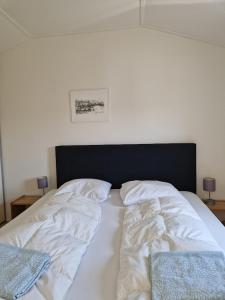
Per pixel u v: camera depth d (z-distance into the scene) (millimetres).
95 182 2582
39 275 1175
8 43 2789
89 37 2783
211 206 2537
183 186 2725
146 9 2234
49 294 1062
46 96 2926
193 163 2693
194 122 2715
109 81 2797
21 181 3098
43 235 1479
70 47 2824
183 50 2654
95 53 2791
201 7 2002
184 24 2363
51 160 3006
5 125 3045
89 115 2867
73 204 2021
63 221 1690
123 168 2801
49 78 2896
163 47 2682
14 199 3135
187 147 2678
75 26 2604
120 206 2270
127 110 2801
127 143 2838
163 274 1121
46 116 2955
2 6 2125
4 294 1042
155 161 2738
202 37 2525
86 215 1900
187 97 2697
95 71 2809
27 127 3006
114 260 1394
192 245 1349
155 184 2408
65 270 1227
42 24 2521
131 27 2686
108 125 2852
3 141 3072
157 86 2729
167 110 2740
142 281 1104
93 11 2287
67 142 2947
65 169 2895
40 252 1319
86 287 1164
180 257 1240
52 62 2871
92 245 1569
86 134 2902
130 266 1209
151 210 1873
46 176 3018
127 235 1597
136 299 1000
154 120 2771
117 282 1160
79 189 2512
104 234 1722
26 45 2893
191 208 1929
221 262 1195
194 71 2660
